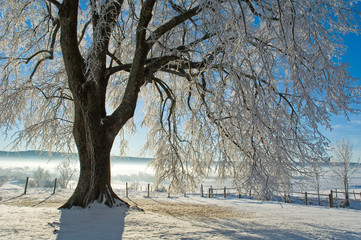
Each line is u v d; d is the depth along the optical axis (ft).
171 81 46.47
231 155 33.60
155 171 44.50
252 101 20.47
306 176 22.38
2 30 38.88
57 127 40.55
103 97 31.91
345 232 22.90
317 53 22.15
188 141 42.22
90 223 21.16
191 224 23.97
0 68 39.32
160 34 28.73
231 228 23.06
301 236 20.18
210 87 24.39
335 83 21.68
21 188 69.05
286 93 24.14
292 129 22.25
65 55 29.78
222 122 25.49
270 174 22.06
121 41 37.60
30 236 15.87
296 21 23.06
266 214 36.70
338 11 24.95
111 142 30.60
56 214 23.93
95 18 31.45
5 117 36.45
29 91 40.88
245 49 21.18
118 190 78.74
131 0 35.24
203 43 26.13
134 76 29.50
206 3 19.83
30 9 41.01
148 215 26.91
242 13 20.38
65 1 29.27
